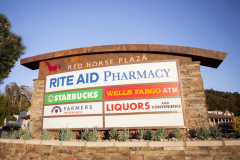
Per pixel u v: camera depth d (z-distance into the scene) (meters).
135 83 9.22
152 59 10.19
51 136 9.45
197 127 8.43
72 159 7.27
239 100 91.56
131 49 10.20
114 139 8.18
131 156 6.65
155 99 8.81
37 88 11.55
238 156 6.00
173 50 9.73
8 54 17.27
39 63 12.24
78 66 11.04
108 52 10.66
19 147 8.55
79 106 9.82
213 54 9.40
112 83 9.52
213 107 76.12
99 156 6.94
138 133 8.75
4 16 17.42
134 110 8.91
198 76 9.05
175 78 8.89
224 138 7.37
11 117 49.44
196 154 6.23
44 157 7.83
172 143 6.46
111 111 9.18
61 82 10.62
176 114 8.47
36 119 11.01
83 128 9.43
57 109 10.30
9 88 80.81
